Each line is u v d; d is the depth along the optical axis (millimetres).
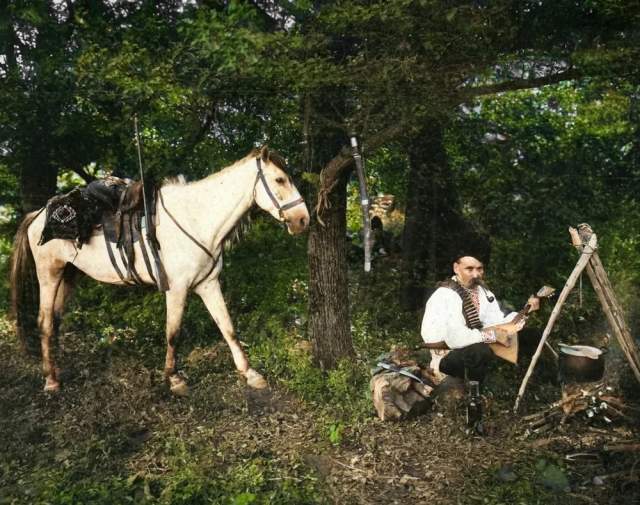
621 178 7023
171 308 4949
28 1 5730
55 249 5180
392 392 4500
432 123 5832
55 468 4121
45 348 5211
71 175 8078
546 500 3605
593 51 4105
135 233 4941
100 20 5398
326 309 5176
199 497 3748
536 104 7523
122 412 4754
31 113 5949
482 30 4105
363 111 4555
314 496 3717
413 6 3965
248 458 4152
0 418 4789
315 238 5145
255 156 4742
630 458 3877
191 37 4367
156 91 4633
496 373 4938
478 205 6879
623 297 6133
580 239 4371
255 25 4234
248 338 5969
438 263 6602
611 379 4820
